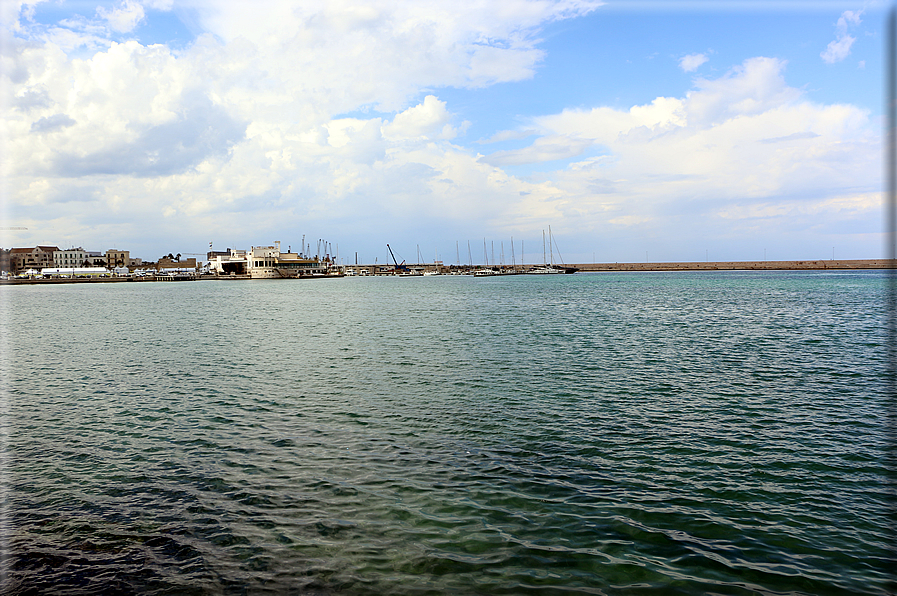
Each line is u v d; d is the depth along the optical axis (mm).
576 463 14023
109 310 70938
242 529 10742
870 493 12203
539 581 8984
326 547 10070
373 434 16453
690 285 134125
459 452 14867
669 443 15500
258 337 40219
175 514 11391
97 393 22172
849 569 9297
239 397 21219
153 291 136000
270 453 14898
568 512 11328
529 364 27547
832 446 15180
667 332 40625
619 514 11242
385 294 108562
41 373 26516
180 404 20266
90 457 14734
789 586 8844
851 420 17625
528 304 73500
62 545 10242
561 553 9805
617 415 18266
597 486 12609
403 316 56750
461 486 12633
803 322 46969
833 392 21375
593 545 10070
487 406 19500
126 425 17625
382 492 12328
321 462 14203
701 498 11984
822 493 12219
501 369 26281
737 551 9867
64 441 16094
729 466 13773
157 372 26547
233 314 62500
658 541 10203
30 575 9289
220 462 14273
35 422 18031
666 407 19266
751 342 35031
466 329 43688
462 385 22891
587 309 63812
